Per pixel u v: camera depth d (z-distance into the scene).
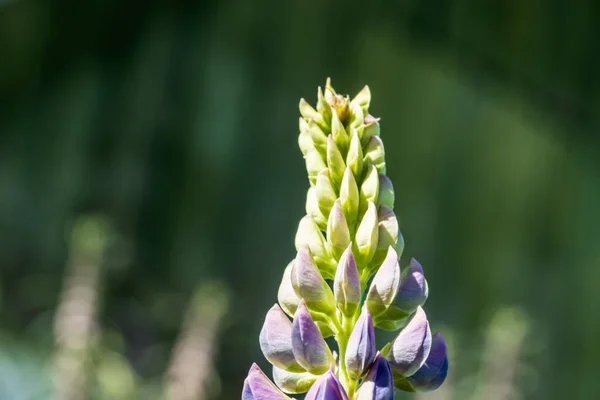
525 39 14.83
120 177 13.13
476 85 14.79
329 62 14.04
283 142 13.66
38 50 13.23
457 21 14.48
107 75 13.33
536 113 15.02
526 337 10.71
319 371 2.46
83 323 8.80
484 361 10.55
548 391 14.04
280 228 13.48
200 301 9.73
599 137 15.22
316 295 2.53
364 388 2.36
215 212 13.36
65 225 12.90
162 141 13.33
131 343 12.30
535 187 14.91
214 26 13.55
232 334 12.85
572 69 15.02
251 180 13.54
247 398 2.53
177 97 13.43
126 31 13.35
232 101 13.56
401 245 2.63
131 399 9.59
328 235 2.54
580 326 14.53
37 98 13.27
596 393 14.25
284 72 13.84
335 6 14.01
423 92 14.52
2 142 13.22
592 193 15.09
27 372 10.48
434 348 2.60
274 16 13.78
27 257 12.88
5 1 12.91
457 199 14.55
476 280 14.38
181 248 13.20
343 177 2.59
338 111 2.64
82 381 8.57
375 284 2.51
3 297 12.51
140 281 12.79
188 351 9.34
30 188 13.12
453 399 10.55
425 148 14.49
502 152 14.85
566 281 14.70
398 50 14.40
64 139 13.20
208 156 13.45
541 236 14.83
